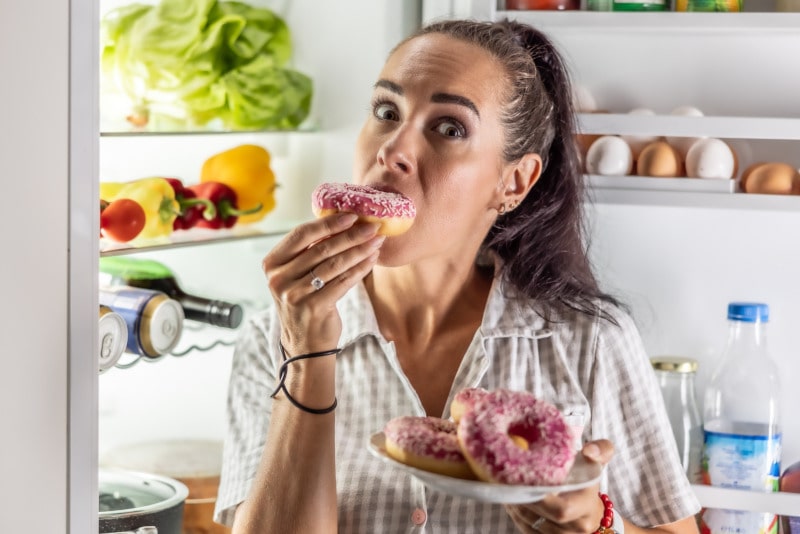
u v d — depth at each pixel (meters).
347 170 1.53
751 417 1.51
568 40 1.63
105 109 1.34
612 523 1.08
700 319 1.63
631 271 1.64
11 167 0.89
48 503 0.94
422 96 1.11
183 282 1.45
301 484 1.08
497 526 1.14
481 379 1.20
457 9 1.49
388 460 0.90
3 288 0.89
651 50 1.61
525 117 1.17
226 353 1.49
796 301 1.60
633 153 1.55
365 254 1.01
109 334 1.19
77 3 0.92
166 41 1.37
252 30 1.45
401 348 1.22
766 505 1.47
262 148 1.51
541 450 0.87
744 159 1.59
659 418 1.24
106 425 1.41
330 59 1.52
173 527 1.25
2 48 0.88
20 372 0.91
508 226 1.29
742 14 1.42
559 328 1.24
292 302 1.03
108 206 1.27
